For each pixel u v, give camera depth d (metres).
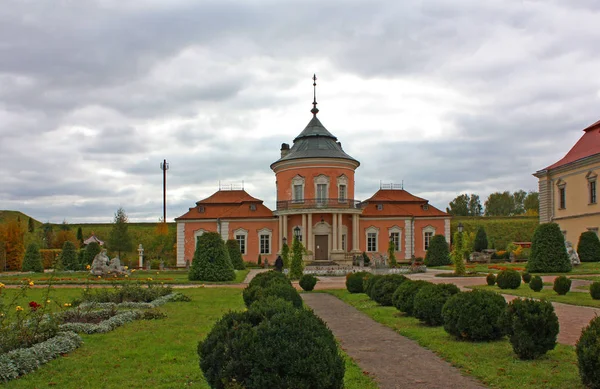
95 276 30.58
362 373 8.86
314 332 6.61
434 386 8.06
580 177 41.19
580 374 7.60
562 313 15.01
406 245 51.03
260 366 6.32
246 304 15.03
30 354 9.08
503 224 68.56
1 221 89.44
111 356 9.83
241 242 50.34
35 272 38.88
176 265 51.62
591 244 36.34
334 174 48.59
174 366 9.11
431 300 13.41
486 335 11.04
